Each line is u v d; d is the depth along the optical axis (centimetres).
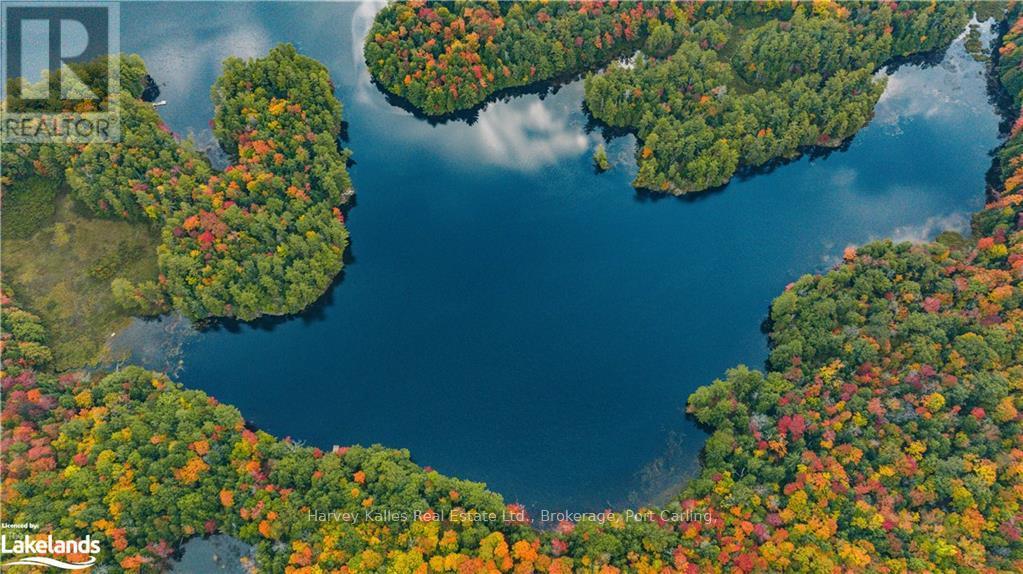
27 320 14312
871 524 11250
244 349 15138
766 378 13900
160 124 17000
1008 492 11281
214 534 12200
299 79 16938
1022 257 13800
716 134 16662
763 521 11581
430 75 17662
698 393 13525
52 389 13250
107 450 12075
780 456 12194
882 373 12875
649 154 16950
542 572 11275
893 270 14162
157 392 13288
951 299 13662
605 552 11300
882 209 17012
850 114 17288
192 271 14362
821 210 17125
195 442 12294
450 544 11325
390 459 12812
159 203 15512
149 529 11488
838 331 13588
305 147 16300
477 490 12112
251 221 14888
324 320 15638
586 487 13500
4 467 11962
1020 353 12638
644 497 13288
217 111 16650
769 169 17538
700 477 13000
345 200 16788
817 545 11125
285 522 11494
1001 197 16075
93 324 14788
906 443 12131
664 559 11225
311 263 14875
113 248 15600
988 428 11912
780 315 14562
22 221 15825
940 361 12812
